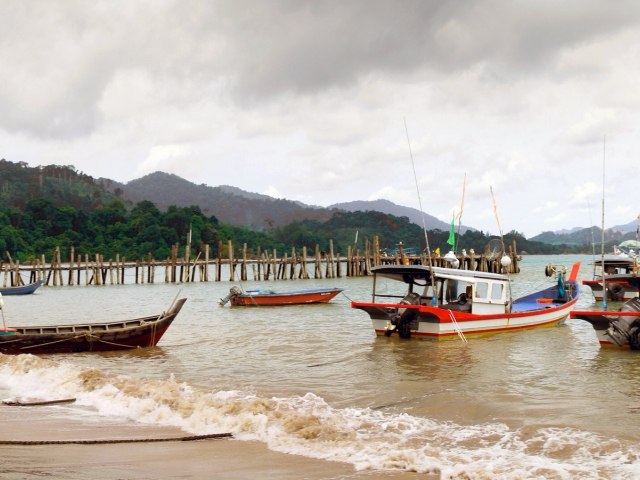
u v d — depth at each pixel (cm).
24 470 852
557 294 2839
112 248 12719
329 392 1403
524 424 1110
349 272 6975
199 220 13750
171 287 6231
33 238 12444
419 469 870
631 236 18838
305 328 2636
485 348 1995
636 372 1597
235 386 1477
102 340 2023
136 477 828
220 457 926
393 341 2153
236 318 3109
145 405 1225
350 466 887
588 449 959
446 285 2219
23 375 1565
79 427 1102
